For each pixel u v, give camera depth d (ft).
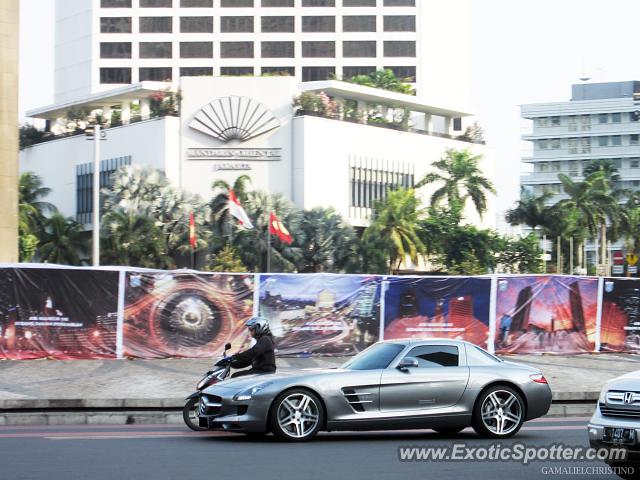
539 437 49.42
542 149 508.94
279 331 84.38
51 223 291.79
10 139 110.83
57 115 371.56
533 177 510.17
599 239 361.51
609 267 357.82
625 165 494.59
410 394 47.47
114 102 349.82
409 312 86.84
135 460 40.16
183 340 82.43
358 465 39.40
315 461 40.32
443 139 354.13
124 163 319.06
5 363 77.82
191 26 382.42
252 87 309.22
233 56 382.01
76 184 336.90
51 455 41.52
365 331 85.97
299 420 46.47
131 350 81.46
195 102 307.78
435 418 47.67
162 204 282.56
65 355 80.12
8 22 110.93
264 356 51.80
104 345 80.94
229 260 272.31
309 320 85.05
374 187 328.90
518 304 88.94
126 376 73.31
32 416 59.11
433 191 348.79
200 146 306.55
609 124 496.64
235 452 42.96
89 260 296.30
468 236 305.53
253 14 382.63
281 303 84.64
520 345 88.84
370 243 294.25
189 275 82.84
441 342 49.55
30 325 79.56
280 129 309.01
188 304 82.79
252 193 284.20
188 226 280.92
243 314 83.82
